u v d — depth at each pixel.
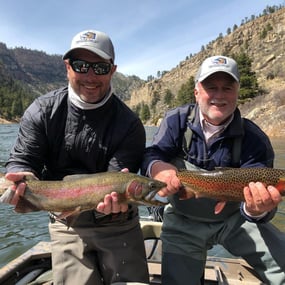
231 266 1.22
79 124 1.02
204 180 0.95
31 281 1.13
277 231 1.07
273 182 0.92
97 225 1.01
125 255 1.02
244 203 0.99
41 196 0.89
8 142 7.89
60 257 1.02
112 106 1.04
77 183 0.89
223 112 1.00
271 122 9.70
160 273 1.16
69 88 1.02
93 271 1.00
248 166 1.03
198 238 1.06
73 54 0.98
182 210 1.06
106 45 0.99
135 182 0.88
